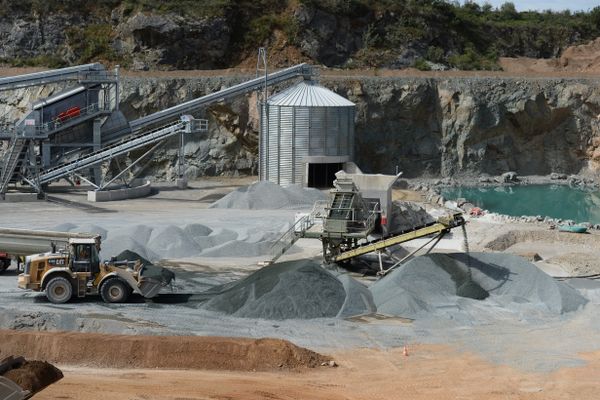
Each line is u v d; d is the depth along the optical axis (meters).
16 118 87.88
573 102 96.19
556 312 37.19
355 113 85.44
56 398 22.92
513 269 40.12
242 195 66.25
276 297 35.91
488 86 95.19
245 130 87.12
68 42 106.00
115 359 28.86
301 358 29.31
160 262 46.56
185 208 64.94
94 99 73.56
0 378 20.30
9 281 40.66
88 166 69.44
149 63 103.38
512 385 27.67
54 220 56.81
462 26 124.44
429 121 94.25
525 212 75.31
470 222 60.34
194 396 24.31
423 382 27.81
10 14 106.81
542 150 97.44
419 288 38.19
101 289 36.28
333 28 111.94
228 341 29.67
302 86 80.06
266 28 109.50
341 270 44.81
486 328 34.72
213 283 41.44
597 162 96.88
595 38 133.12
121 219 58.00
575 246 54.38
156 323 33.50
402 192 76.44
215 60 106.62
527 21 136.25
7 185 68.69
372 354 31.06
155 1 107.69
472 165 94.12
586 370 29.33
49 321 32.91
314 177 78.44
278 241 49.34
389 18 117.00
